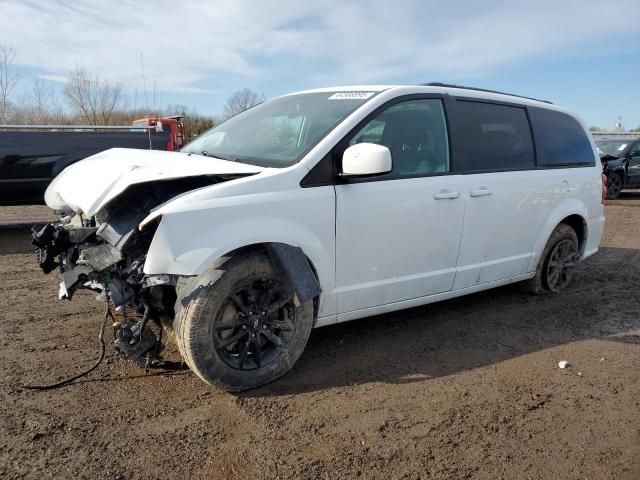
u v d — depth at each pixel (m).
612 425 3.11
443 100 4.24
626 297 5.59
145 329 3.32
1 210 10.87
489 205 4.41
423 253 4.02
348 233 3.56
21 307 4.64
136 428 2.86
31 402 3.06
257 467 2.60
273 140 3.88
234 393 3.26
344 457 2.71
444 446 2.84
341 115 3.74
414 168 3.95
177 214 2.90
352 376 3.57
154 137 8.96
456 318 4.73
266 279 3.25
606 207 12.98
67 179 4.00
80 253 3.48
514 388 3.51
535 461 2.75
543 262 5.29
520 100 4.98
